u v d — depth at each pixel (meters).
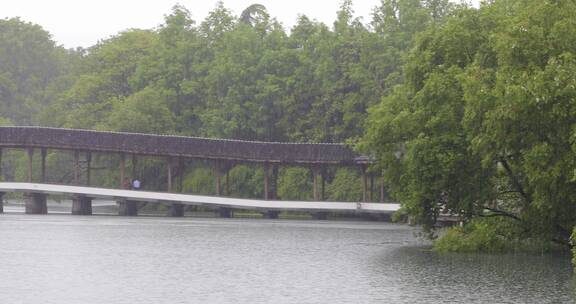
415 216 78.00
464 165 73.94
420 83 80.38
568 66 62.72
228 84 153.75
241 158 126.25
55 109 171.00
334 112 141.50
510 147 67.12
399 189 80.62
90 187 125.19
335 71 143.75
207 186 144.00
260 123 151.00
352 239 90.31
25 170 159.25
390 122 80.19
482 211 76.88
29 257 71.69
